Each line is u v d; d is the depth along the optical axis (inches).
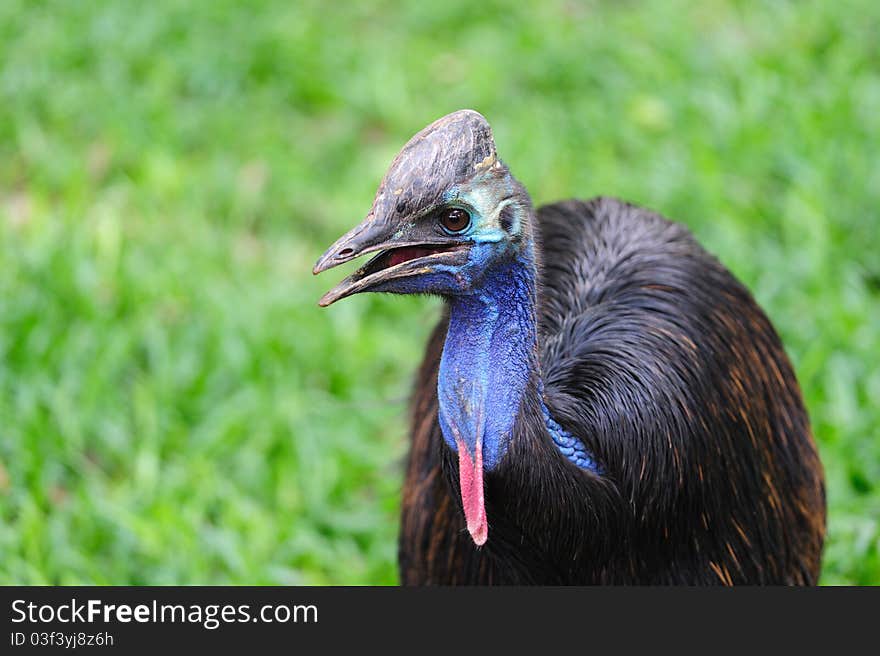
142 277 613.6
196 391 573.6
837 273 606.2
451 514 385.7
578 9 818.8
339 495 539.5
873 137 674.2
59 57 757.3
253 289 613.0
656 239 407.5
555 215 431.2
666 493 361.1
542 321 372.8
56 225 641.0
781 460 392.8
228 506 523.8
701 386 369.4
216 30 778.2
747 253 605.6
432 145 305.4
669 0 791.1
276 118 729.6
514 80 751.1
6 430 544.4
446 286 312.7
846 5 773.9
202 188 673.6
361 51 774.5
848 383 540.1
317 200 678.5
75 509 519.5
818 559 415.8
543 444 328.8
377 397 577.3
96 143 713.0
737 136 681.0
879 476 515.5
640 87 724.0
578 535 346.0
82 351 577.0
